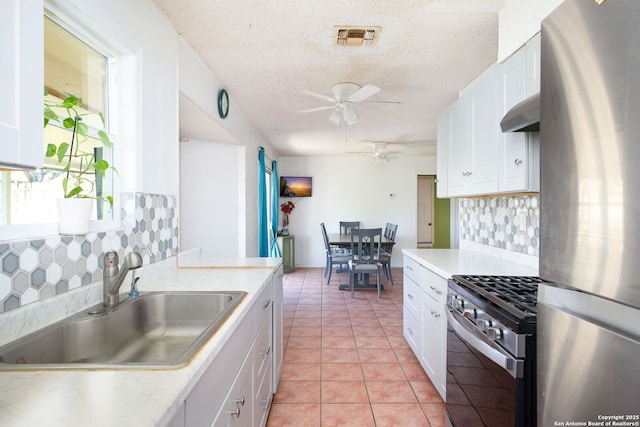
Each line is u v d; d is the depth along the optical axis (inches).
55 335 40.5
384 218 267.4
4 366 29.3
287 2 70.1
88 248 50.7
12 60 29.1
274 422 74.0
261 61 98.0
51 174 49.4
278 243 238.1
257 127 175.6
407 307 112.0
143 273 65.4
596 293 25.5
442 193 116.6
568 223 28.4
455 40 85.6
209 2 70.1
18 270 38.9
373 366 100.0
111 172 61.2
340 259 206.7
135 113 63.6
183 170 147.4
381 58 96.0
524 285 60.9
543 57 31.5
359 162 267.4
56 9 47.9
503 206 95.6
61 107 48.6
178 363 29.9
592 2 25.6
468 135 93.9
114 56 62.5
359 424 73.5
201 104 97.0
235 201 150.5
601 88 24.9
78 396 25.1
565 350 29.4
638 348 22.1
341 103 111.2
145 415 22.8
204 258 94.5
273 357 80.0
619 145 23.3
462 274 72.2
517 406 43.8
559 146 29.4
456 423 63.6
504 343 46.7
